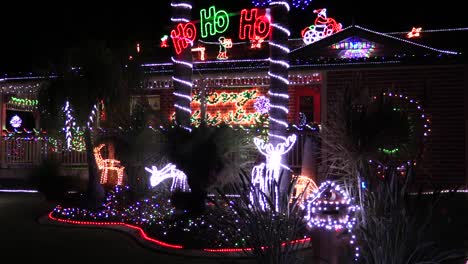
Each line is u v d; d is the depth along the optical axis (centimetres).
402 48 1794
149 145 1162
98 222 1062
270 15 1059
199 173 920
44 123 1268
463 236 809
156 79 1780
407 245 501
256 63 1683
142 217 1047
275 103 1034
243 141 987
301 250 706
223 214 721
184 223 896
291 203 623
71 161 1636
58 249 838
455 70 1526
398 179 548
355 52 1841
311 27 1967
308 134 1044
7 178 1695
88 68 1175
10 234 968
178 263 732
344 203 642
